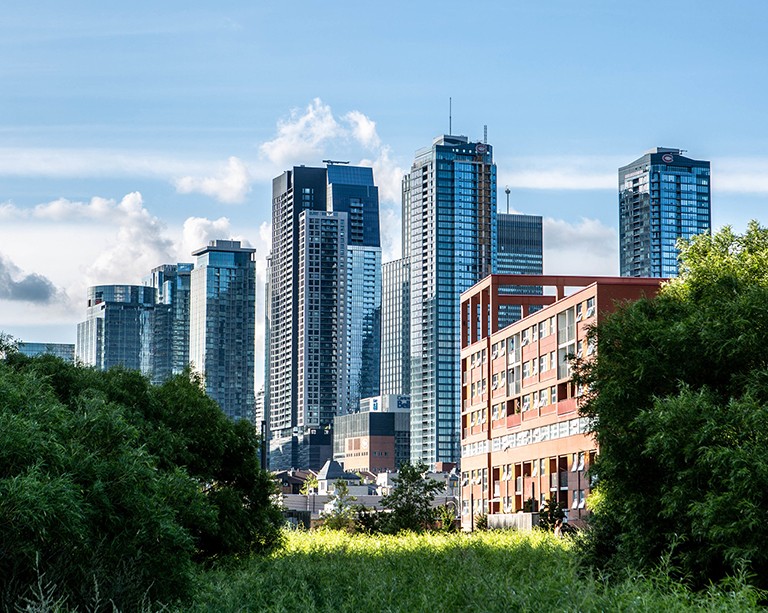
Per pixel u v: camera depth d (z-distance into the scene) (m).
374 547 51.94
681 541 28.95
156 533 23.50
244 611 24.36
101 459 23.56
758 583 26.91
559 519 73.25
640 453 32.06
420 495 83.44
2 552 19.89
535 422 101.56
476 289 122.31
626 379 33.38
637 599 20.59
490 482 114.31
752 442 27.72
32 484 19.80
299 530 72.81
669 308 35.91
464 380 124.94
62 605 20.28
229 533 44.97
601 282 87.75
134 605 21.89
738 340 30.75
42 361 38.34
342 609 24.72
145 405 41.19
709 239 43.62
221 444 47.38
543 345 100.56
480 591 23.88
